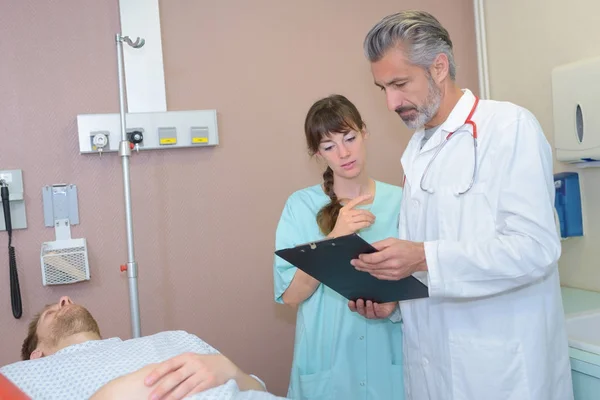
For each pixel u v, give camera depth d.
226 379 1.34
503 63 2.51
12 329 2.17
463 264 1.41
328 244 1.38
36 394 1.30
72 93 2.21
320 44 2.46
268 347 2.43
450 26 2.61
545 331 1.48
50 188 2.19
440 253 1.42
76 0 2.21
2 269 2.16
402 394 1.83
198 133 2.27
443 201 1.54
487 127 1.50
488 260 1.39
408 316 1.69
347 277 1.54
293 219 1.90
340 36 2.48
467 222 1.49
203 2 2.32
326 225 1.81
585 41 2.13
